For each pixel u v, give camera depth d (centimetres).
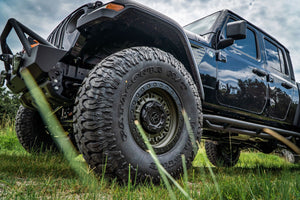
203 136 312
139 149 148
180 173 167
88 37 180
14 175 149
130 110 149
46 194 109
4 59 199
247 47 319
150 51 170
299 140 395
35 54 166
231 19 303
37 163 188
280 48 392
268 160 486
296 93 389
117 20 174
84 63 196
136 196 107
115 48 204
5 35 197
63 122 246
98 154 135
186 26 339
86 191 118
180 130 172
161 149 159
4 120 661
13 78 201
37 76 176
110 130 137
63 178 152
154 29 192
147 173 146
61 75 178
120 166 137
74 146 269
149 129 157
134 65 155
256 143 395
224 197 111
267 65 339
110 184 137
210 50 258
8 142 430
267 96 318
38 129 287
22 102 243
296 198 107
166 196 107
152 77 164
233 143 382
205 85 243
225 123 268
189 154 173
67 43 200
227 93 263
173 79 175
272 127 332
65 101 186
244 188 119
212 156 411
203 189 120
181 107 176
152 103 162
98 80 142
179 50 211
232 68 275
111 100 140
